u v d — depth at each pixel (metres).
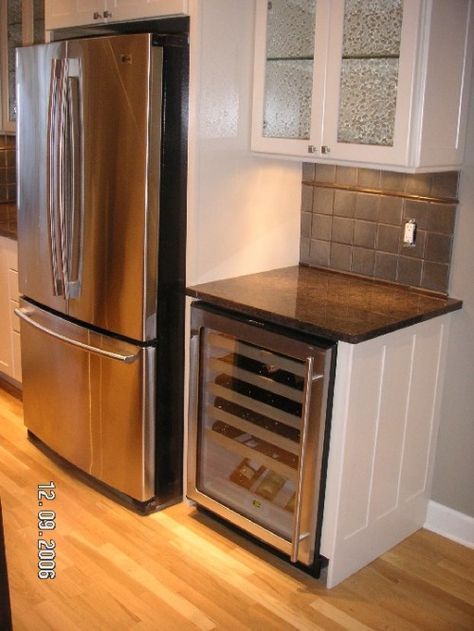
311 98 2.54
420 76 2.28
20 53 3.01
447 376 2.76
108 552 2.68
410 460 2.72
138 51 2.49
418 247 2.74
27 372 3.38
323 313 2.45
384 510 2.67
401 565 2.67
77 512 2.94
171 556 2.67
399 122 2.32
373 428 2.48
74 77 2.71
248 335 2.50
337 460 2.38
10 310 3.81
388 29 2.30
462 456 2.78
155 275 2.70
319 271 3.07
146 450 2.85
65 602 2.41
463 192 2.59
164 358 2.81
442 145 2.43
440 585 2.57
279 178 2.97
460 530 2.82
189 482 2.89
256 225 2.93
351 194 2.92
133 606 2.40
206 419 2.81
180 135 2.64
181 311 2.82
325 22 2.44
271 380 2.51
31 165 3.04
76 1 2.95
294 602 2.45
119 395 2.86
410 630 2.34
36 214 3.07
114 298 2.78
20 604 2.39
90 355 2.94
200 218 2.73
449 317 2.69
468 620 2.40
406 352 2.52
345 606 2.44
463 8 2.36
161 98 2.54
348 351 2.28
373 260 2.89
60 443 3.22
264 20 2.63
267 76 2.68
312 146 2.56
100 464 3.03
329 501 2.44
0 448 3.44
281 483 2.60
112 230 2.72
